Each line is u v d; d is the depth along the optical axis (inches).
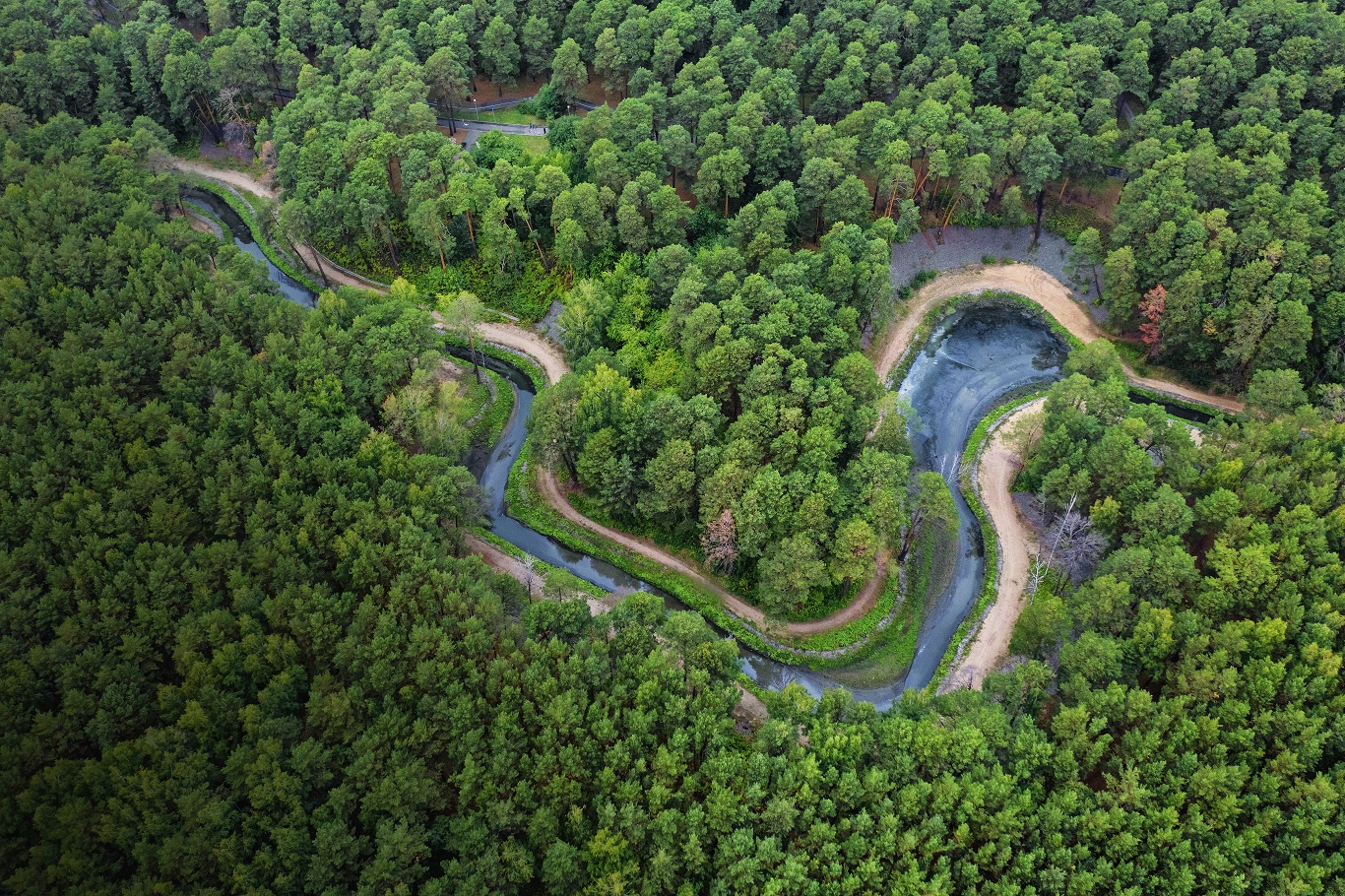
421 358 6860.2
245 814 4291.3
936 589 6220.5
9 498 5521.7
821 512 5600.4
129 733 4665.4
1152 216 7327.8
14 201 7578.7
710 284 7081.7
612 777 4429.1
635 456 6269.7
